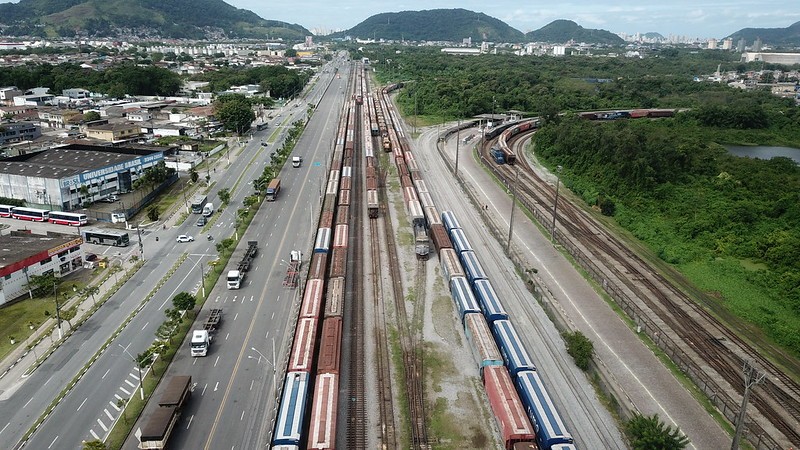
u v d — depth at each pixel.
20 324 68.69
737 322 72.31
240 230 101.25
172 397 51.38
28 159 126.00
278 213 111.19
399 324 69.69
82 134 171.75
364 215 111.38
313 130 198.12
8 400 54.62
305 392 51.09
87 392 55.97
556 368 60.31
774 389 57.69
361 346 64.56
